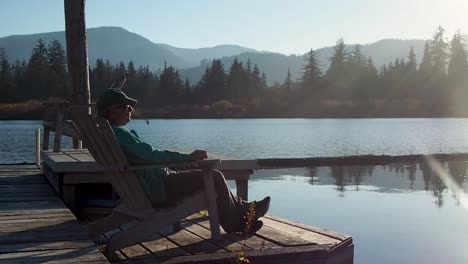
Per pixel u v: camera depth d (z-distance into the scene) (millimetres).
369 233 8023
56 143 8172
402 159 21688
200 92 98000
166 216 4762
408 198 11734
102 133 4398
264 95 97125
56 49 90688
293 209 10180
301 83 98562
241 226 5176
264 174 16875
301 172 17500
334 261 5094
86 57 9266
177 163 4652
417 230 8312
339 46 102062
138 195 4668
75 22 9102
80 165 6539
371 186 13898
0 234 4930
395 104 88375
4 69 87062
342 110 88875
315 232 5848
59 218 5684
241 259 4234
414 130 47406
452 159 22766
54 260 4102
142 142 4629
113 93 4812
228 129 49344
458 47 94000
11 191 7473
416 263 6441
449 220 9070
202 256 4504
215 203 4992
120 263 4324
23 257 4180
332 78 98062
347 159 20734
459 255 6789
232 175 6832
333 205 10680
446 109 86812
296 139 35000
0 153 22359
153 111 90750
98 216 6875
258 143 31062
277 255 4609
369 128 50844
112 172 4621
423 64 96500
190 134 40125
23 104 76062
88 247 4512
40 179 8781
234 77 99500
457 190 13133
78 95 9164
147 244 4980
